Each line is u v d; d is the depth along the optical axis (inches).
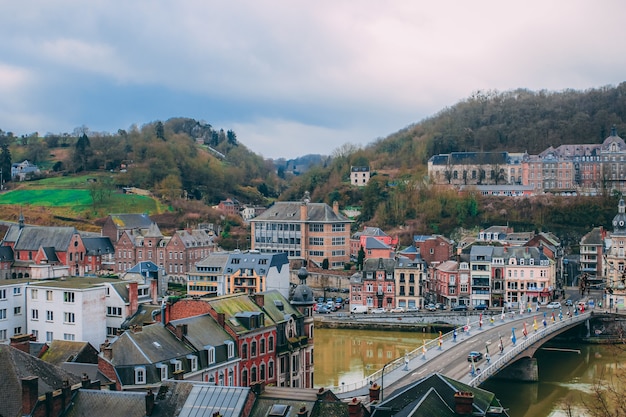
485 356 5629.9
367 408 3422.7
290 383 4997.5
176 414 2997.0
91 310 4901.6
